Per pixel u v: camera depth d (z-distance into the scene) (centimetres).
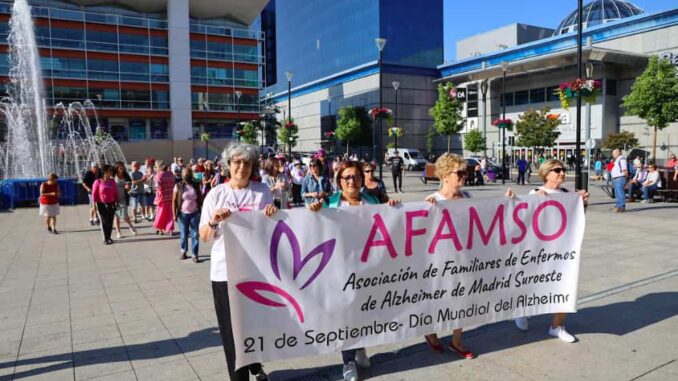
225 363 404
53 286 668
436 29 6322
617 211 1366
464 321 411
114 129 5150
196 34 5459
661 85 3212
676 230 1048
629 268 710
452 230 399
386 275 377
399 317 385
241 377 337
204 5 5538
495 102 5444
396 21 6106
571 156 4269
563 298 445
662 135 4084
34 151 2892
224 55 5616
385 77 5912
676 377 363
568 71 4606
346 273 363
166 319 519
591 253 822
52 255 897
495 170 3231
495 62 5378
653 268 708
